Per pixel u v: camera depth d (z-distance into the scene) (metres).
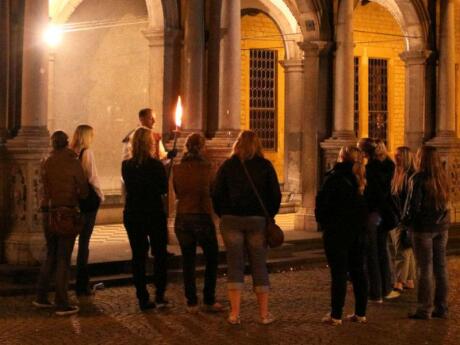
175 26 14.53
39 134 11.21
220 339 7.95
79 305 9.52
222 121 13.38
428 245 8.95
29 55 11.22
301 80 19.50
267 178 8.58
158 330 8.30
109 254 11.84
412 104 17.78
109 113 16.44
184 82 14.06
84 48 16.47
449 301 10.05
